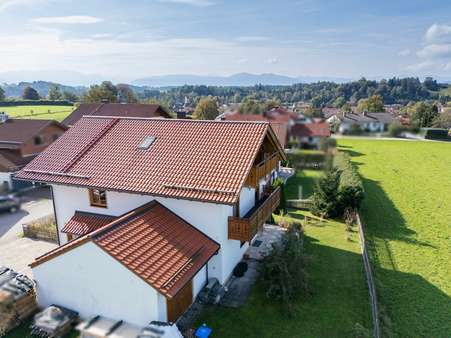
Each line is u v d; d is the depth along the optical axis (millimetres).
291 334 12875
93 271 12375
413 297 15711
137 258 12148
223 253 15234
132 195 15805
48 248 19484
